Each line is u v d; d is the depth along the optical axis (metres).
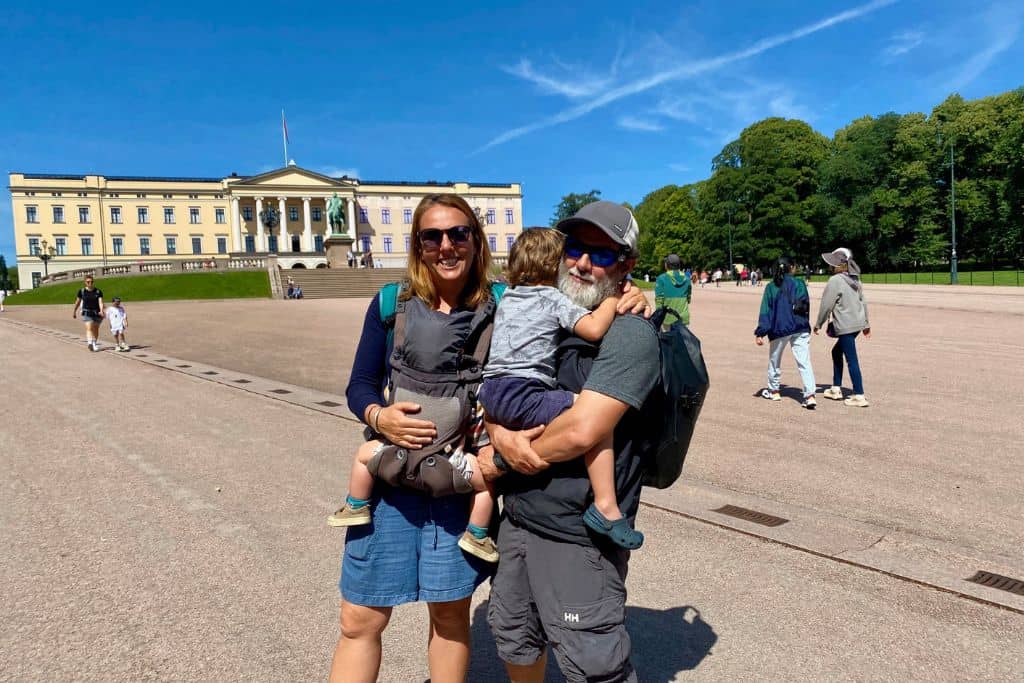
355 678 2.55
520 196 107.69
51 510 5.36
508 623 2.51
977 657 3.25
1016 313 23.23
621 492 2.32
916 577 4.08
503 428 2.34
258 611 3.77
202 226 97.94
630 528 2.24
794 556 4.42
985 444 7.18
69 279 59.03
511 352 2.34
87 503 5.53
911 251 68.88
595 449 2.24
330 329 22.02
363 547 2.52
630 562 4.34
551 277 2.46
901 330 18.52
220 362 14.46
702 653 3.31
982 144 64.88
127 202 95.25
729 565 4.30
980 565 4.27
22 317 30.89
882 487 5.82
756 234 72.62
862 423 8.20
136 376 12.62
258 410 9.33
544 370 2.33
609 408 2.12
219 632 3.54
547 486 2.30
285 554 4.53
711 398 9.83
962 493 5.65
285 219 94.94
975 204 63.62
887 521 5.04
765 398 9.78
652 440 2.36
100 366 14.09
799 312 9.06
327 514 5.28
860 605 3.77
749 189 72.00
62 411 9.31
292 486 5.96
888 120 70.81
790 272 9.32
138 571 4.27
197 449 7.22
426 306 2.53
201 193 97.69
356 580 2.52
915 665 3.19
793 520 5.05
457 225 2.46
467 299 2.59
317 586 4.07
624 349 2.16
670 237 90.62
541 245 2.43
